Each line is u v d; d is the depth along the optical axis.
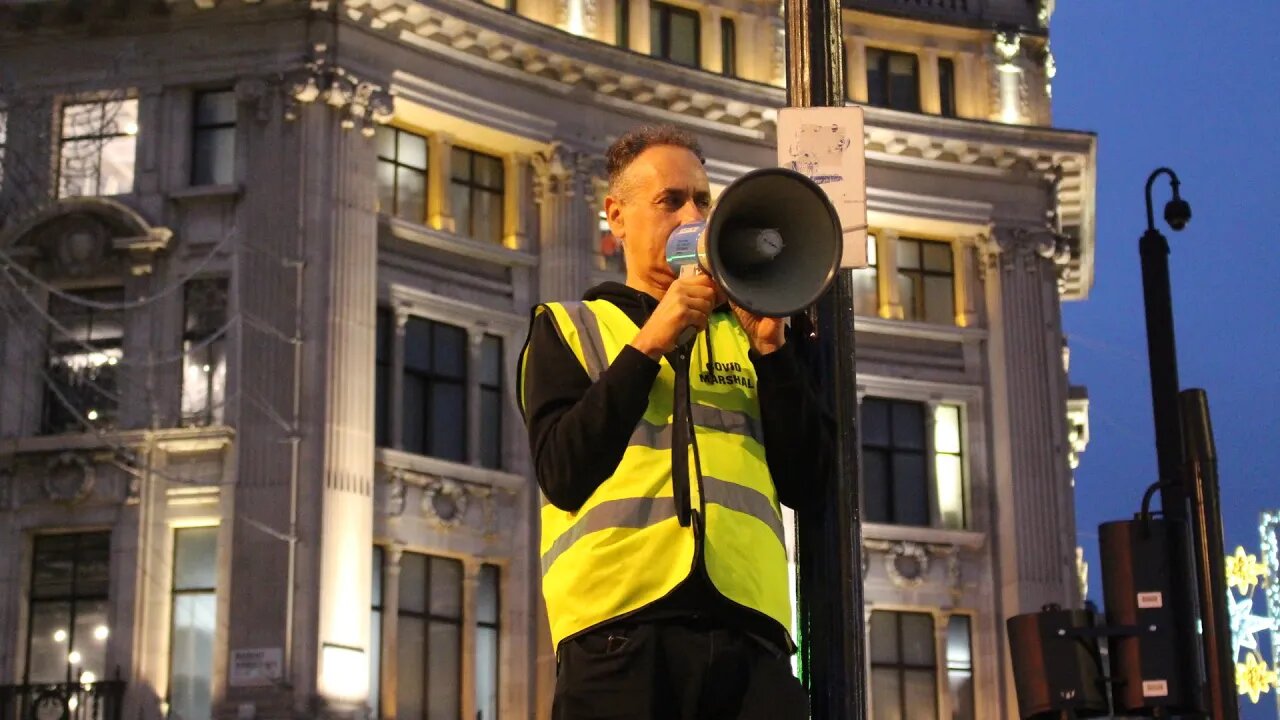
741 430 4.86
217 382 37.59
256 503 36.56
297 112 38.53
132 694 36.00
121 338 37.97
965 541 45.06
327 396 37.19
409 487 38.72
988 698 44.31
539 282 41.75
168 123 38.84
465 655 39.03
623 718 4.53
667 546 4.61
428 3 39.31
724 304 5.11
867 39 46.78
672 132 5.16
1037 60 48.31
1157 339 18.20
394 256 39.84
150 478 37.03
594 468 4.54
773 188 4.65
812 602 5.94
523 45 40.94
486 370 41.16
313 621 35.84
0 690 35.94
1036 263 46.72
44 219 38.16
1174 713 11.23
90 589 36.91
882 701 43.53
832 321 6.18
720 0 45.12
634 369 4.52
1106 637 11.38
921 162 46.34
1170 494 17.23
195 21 38.94
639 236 5.04
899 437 45.59
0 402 37.75
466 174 41.56
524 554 40.34
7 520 37.22
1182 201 20.61
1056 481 45.50
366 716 36.22
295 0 38.47
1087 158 47.09
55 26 39.09
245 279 37.84
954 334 46.19
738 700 4.60
